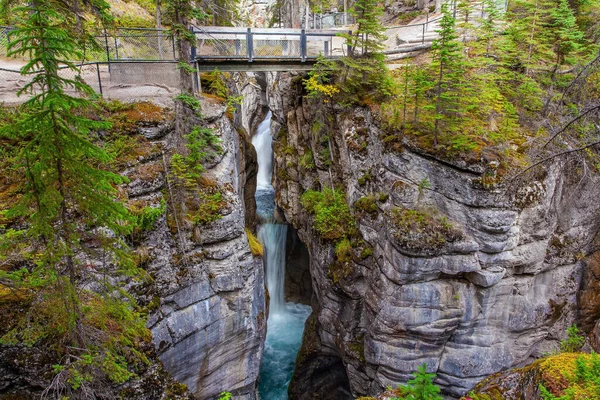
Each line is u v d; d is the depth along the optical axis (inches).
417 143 636.1
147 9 1115.3
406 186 647.1
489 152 600.1
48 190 280.1
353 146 773.3
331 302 787.4
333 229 786.2
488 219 588.1
